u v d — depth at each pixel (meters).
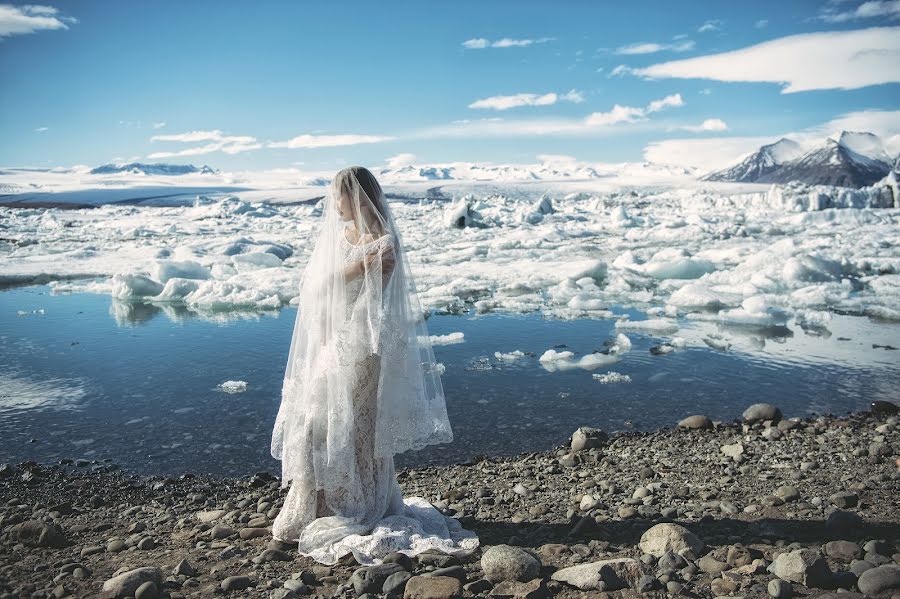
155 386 7.16
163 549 3.20
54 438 5.59
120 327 10.86
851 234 26.38
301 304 3.19
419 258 21.58
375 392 3.13
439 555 2.84
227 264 19.38
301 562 2.91
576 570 2.62
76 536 3.54
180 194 157.50
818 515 3.38
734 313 11.28
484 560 2.71
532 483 4.36
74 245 25.80
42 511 4.07
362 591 2.55
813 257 15.62
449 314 12.04
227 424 5.94
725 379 7.36
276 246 22.44
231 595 2.56
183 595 2.56
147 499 4.36
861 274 16.61
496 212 38.62
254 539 3.29
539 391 6.92
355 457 3.10
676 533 2.94
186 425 5.91
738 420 5.86
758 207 48.19
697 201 54.72
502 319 11.48
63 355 8.71
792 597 2.38
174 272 16.44
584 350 8.92
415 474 4.69
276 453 3.27
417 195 132.25
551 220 37.56
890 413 6.05
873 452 4.67
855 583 2.48
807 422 5.66
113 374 7.68
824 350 8.83
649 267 17.50
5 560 3.07
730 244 24.19
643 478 4.37
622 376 7.43
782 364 8.03
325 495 3.09
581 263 17.38
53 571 2.89
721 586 2.51
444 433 3.35
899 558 2.68
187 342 9.58
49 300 13.92
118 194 171.38
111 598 2.52
